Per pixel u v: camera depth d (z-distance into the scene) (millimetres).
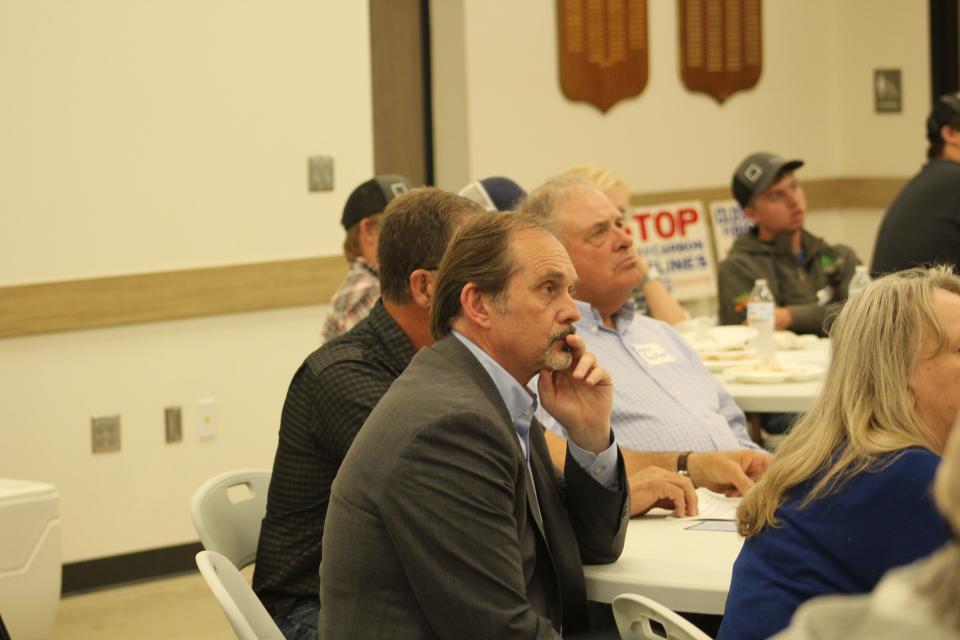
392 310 2646
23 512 3713
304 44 5160
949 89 7582
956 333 1903
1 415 4707
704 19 7246
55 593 3816
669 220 7195
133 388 4934
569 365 2350
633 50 6992
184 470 5059
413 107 6637
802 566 1896
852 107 7805
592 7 6840
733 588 1993
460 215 2576
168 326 4984
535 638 2010
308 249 5234
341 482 2082
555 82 6797
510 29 6621
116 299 4852
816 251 5266
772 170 5105
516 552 2047
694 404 3271
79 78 4742
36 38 4660
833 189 7875
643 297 4945
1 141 4629
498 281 2160
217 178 5031
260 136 5102
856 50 7746
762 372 3848
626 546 2467
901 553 1824
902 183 7652
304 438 2617
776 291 5121
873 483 1851
